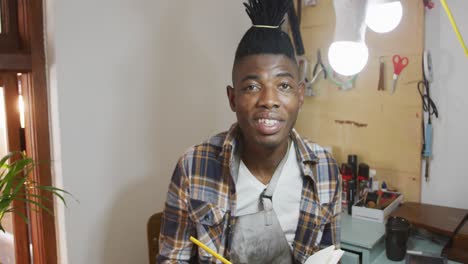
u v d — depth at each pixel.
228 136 0.96
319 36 1.75
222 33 1.71
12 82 1.20
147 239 1.38
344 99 1.72
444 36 1.49
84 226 1.28
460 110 1.49
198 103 1.64
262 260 0.94
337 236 1.06
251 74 0.82
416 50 1.53
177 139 1.57
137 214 1.44
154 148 1.48
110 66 1.31
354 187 1.55
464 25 1.46
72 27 1.20
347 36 0.67
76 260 1.26
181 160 0.99
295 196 0.98
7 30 1.17
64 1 1.17
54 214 1.24
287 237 0.97
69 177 1.22
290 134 0.98
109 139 1.33
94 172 1.29
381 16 0.67
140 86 1.41
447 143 1.53
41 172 1.20
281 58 0.82
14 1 1.17
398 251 1.22
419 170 1.57
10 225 1.23
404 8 1.53
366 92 1.66
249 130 0.84
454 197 1.54
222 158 0.97
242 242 0.94
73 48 1.21
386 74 1.60
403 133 1.59
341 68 0.70
